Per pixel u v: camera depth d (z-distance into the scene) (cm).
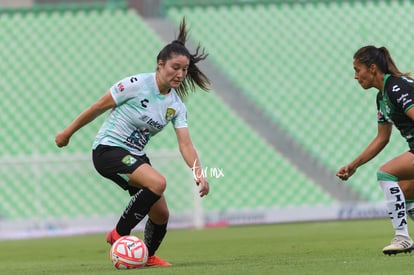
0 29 7288
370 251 2498
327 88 6894
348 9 7506
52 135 6544
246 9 7481
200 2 7519
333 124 6644
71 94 6850
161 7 7538
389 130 2264
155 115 2127
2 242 4484
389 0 7588
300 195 6075
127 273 1852
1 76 6956
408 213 2256
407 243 2142
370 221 4962
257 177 6172
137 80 2108
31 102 6775
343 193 6116
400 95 2067
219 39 7269
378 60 2131
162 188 2058
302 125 6625
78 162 5544
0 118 6644
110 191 5959
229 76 6988
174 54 2067
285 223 5281
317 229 4303
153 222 2181
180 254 2883
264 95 6844
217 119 6600
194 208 5266
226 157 6322
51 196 5941
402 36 7331
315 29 7344
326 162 6356
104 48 7194
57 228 5200
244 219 5294
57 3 8250
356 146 6519
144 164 2095
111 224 5300
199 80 2247
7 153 6397
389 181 2153
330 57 7138
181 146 2147
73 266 2417
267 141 6469
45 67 7038
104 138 2152
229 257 2555
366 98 6800
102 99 2119
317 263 1952
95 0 8494
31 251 3481
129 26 7338
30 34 7269
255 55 7150
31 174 5919
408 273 1606
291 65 7075
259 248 3002
